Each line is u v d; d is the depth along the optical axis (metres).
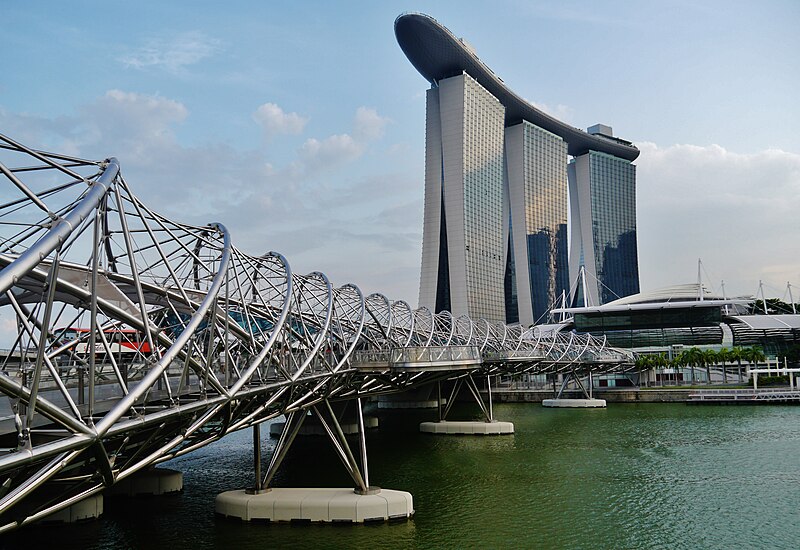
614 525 48.03
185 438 29.70
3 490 19.52
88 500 48.03
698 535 45.94
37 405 18.25
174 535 44.91
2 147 25.05
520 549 42.69
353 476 51.09
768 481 61.75
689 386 155.88
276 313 56.03
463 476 64.44
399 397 142.88
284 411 44.81
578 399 138.25
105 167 30.50
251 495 49.62
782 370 144.50
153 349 27.14
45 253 18.67
